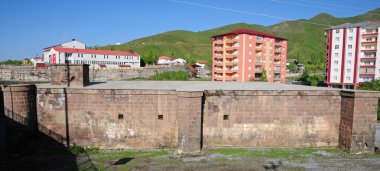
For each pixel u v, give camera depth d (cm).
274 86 2498
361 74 7219
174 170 1628
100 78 7425
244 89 2100
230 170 1638
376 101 1947
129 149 2016
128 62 9988
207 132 2027
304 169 1666
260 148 2038
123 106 1997
